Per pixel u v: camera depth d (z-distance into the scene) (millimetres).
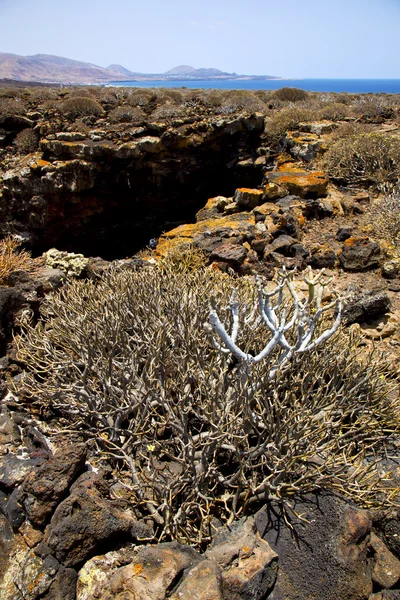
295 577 2275
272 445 2572
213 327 2457
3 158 13438
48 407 3441
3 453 2994
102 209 13227
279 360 2758
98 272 5586
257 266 5938
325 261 5984
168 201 13844
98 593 2219
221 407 2830
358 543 2291
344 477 2576
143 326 3555
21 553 2404
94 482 2578
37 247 12844
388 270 5590
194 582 2084
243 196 8031
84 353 3432
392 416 3111
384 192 8031
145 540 2455
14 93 17125
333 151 9359
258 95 20609
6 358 3982
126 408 3029
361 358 3807
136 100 16125
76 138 12844
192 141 13023
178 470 2889
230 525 2455
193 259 5711
